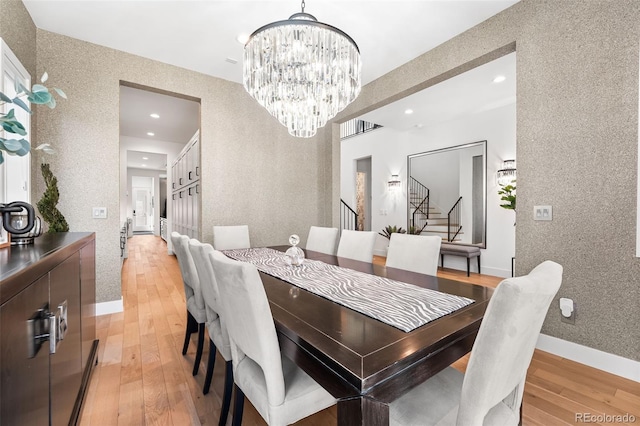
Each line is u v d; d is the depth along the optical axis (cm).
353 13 245
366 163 814
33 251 112
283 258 243
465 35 268
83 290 158
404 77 326
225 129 373
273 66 233
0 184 199
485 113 480
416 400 99
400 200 623
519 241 231
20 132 97
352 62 237
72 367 131
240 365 124
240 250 291
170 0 230
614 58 185
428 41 284
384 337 95
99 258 291
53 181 240
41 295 94
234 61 326
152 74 321
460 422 80
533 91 222
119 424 143
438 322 107
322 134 458
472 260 505
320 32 214
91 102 288
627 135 181
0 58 185
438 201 550
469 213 503
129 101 450
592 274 196
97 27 265
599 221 192
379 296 137
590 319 197
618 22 184
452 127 528
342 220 761
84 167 285
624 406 157
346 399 80
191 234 515
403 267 216
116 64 301
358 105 390
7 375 70
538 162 220
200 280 170
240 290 99
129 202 1110
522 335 76
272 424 99
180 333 250
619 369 185
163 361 204
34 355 87
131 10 242
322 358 86
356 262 224
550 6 213
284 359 131
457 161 520
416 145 589
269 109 280
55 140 272
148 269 509
